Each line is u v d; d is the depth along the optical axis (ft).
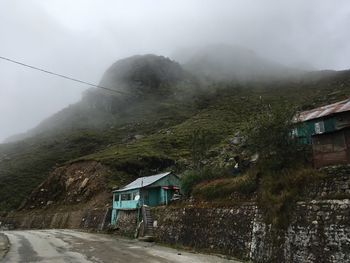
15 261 81.30
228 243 78.28
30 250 100.99
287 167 72.54
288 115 77.82
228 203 84.38
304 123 75.36
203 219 90.99
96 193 216.33
